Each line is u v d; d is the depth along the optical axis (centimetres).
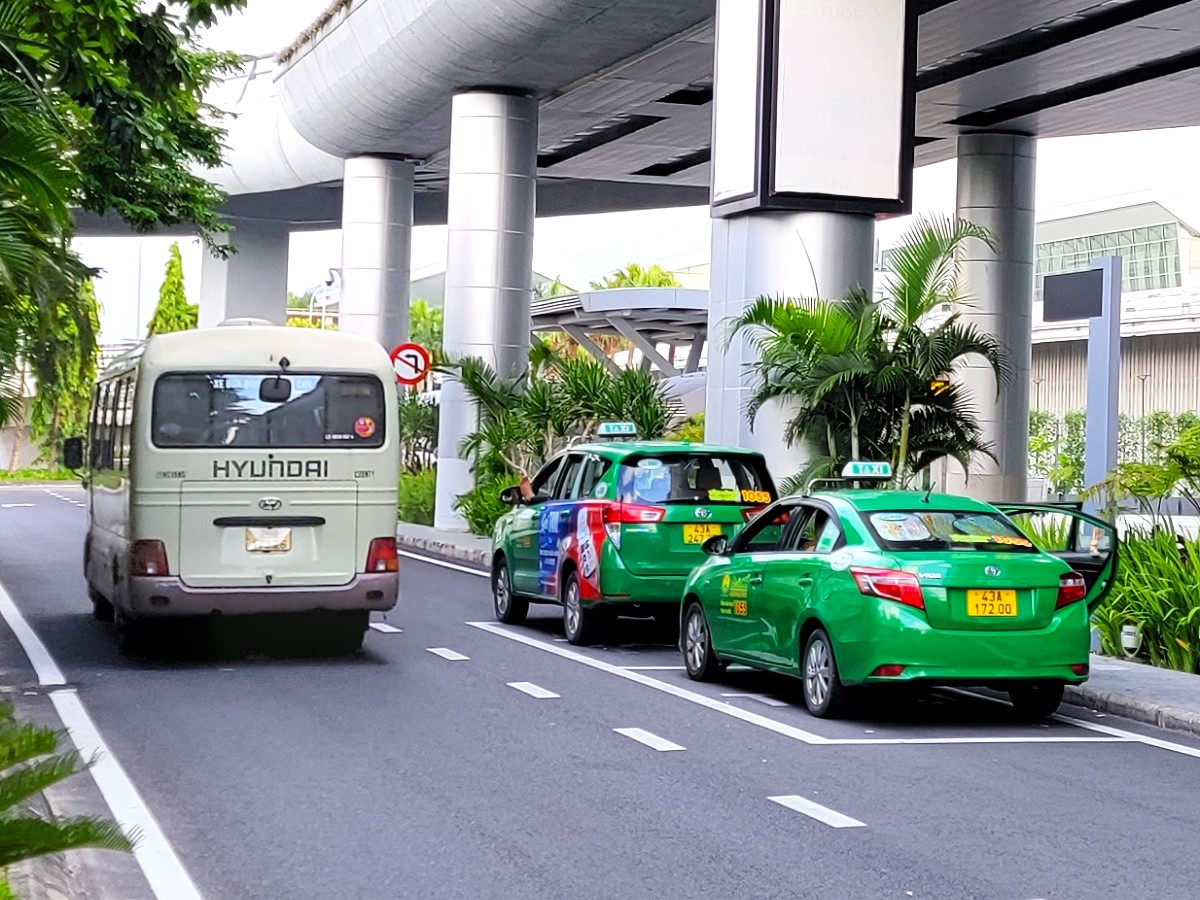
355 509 1497
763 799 913
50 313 991
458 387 3284
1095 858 782
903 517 1209
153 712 1206
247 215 5459
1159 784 970
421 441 4478
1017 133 3350
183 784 945
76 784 944
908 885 728
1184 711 1188
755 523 1355
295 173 4847
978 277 3303
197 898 706
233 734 1114
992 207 3341
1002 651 1143
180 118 2652
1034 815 879
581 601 1616
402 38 3117
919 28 2584
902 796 927
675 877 741
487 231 3195
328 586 1486
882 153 2078
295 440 1485
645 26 2689
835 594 1177
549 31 2745
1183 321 4984
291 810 878
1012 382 3269
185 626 1741
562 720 1186
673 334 4909
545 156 4084
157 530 1453
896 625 1136
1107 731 1176
